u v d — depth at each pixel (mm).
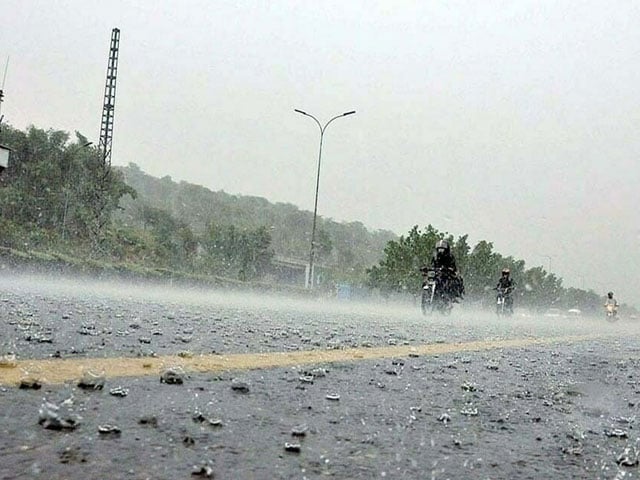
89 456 1594
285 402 2631
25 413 1951
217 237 58344
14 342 3561
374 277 41906
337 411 2553
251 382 3041
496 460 1988
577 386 4141
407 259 40406
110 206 39750
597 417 2979
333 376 3572
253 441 1930
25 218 35000
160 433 1897
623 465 2037
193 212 95562
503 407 3059
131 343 4051
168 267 44062
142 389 2559
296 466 1711
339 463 1783
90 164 39312
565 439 2400
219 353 3998
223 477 1546
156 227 57344
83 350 3471
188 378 2971
